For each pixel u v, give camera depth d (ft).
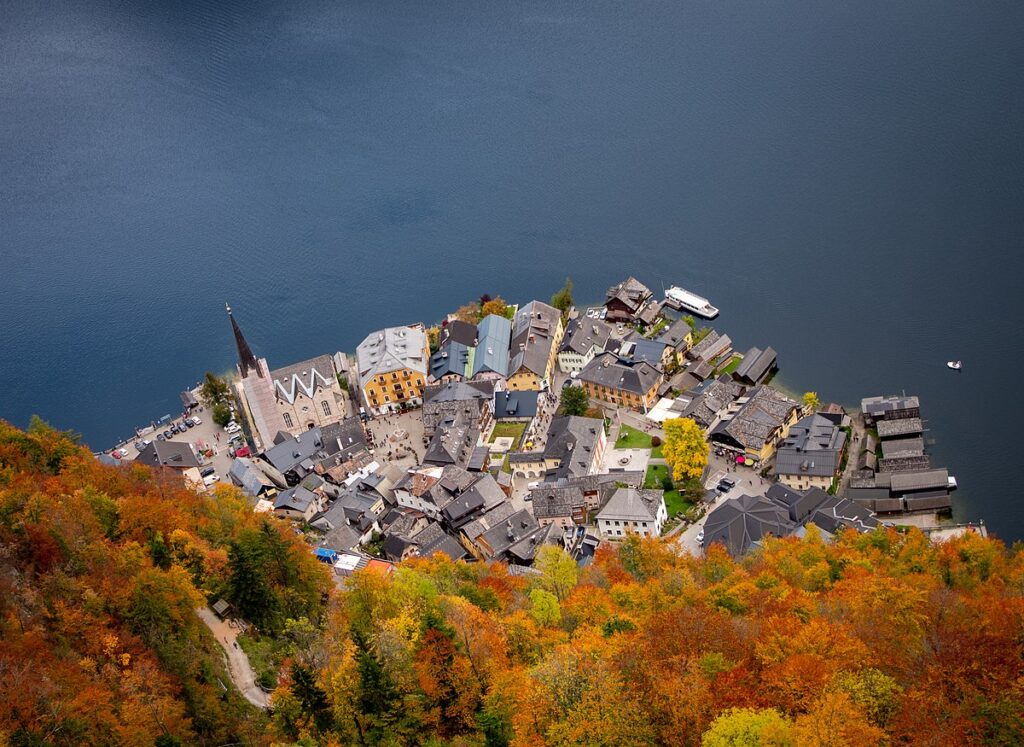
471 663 437.17
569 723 383.04
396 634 450.30
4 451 623.77
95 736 417.69
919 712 362.33
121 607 489.67
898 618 445.78
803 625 430.20
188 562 551.59
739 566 604.90
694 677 388.37
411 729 417.08
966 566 549.13
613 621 479.82
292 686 437.58
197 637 506.07
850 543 609.83
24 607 471.21
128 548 529.86
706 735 352.69
